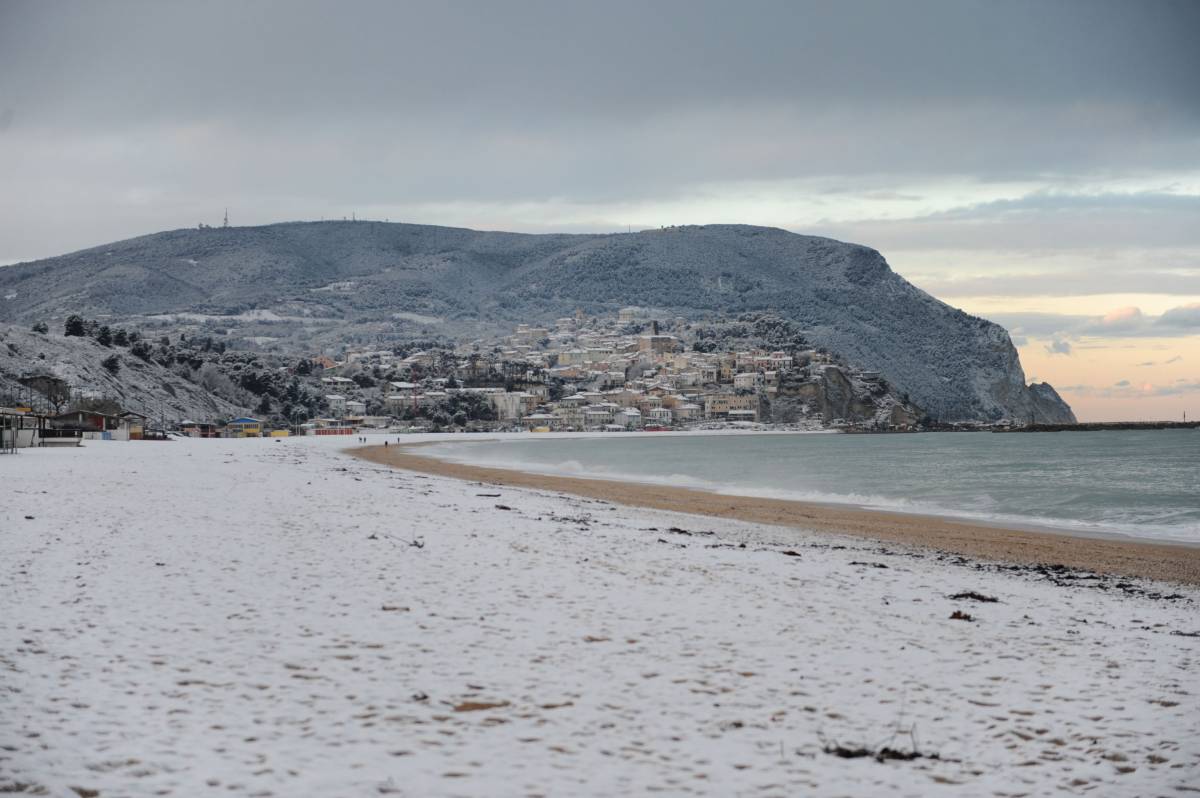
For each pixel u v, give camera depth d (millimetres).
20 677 11445
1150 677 13508
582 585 18922
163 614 15039
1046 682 13117
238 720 10328
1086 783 9547
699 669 13055
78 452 82812
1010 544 33562
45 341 194875
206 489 40094
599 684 12172
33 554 20375
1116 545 33625
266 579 18297
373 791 8633
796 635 15281
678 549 25828
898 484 70625
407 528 27438
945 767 9875
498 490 52906
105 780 8617
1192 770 9883
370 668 12477
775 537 33844
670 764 9617
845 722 11109
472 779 9016
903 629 16219
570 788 8906
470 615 15789
